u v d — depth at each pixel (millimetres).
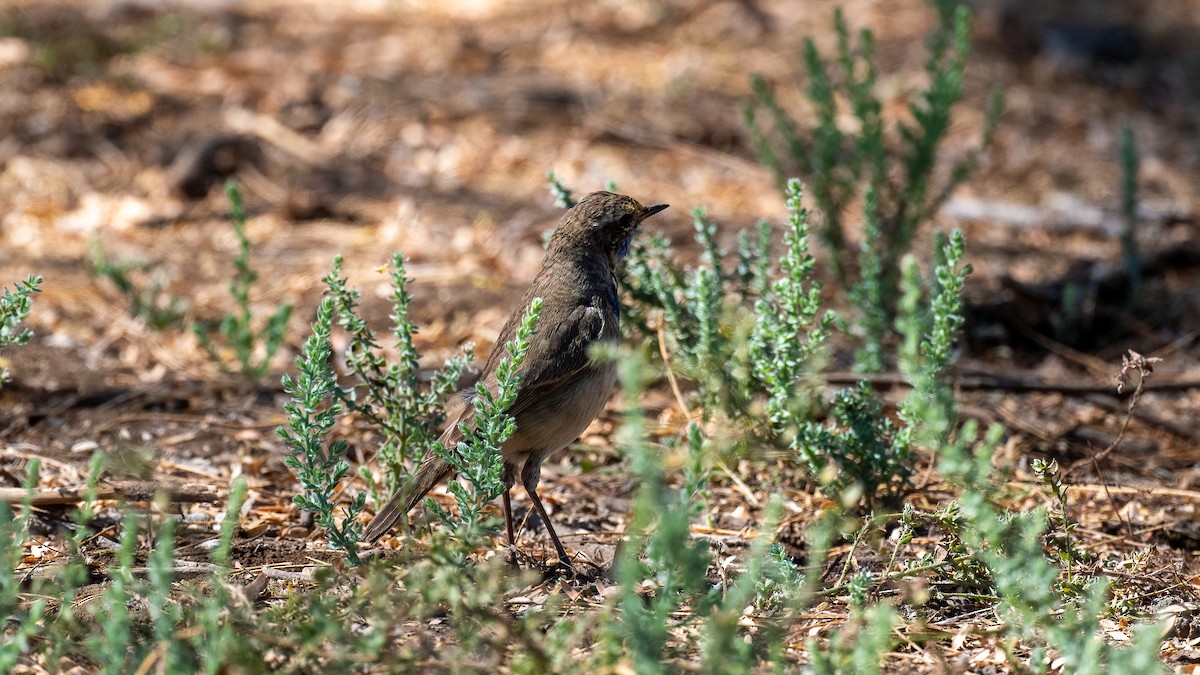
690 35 24547
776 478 9883
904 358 7402
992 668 7461
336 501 9828
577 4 26453
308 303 14109
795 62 22984
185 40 23203
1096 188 18141
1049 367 13352
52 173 17453
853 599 7715
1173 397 12672
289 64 22219
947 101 13578
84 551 8680
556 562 9023
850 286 13688
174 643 6285
